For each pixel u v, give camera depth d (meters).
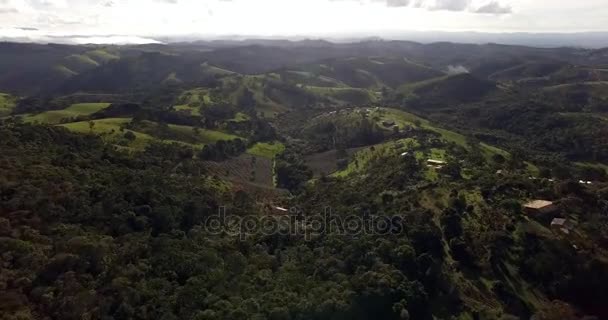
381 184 112.88
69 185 84.12
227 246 85.00
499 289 76.62
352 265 77.81
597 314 75.19
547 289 77.88
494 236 84.19
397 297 69.94
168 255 76.12
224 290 69.50
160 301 65.56
